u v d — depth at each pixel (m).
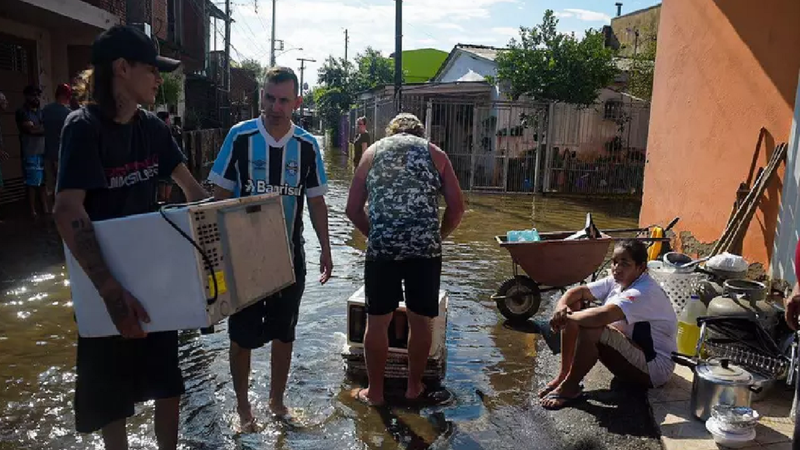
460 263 8.04
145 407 3.88
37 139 9.27
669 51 8.08
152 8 18.02
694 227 7.23
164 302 2.55
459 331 5.56
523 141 16.23
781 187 5.58
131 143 2.75
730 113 6.59
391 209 3.96
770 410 3.85
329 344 5.09
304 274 3.85
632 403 4.07
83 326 2.68
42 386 4.14
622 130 16.03
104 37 2.60
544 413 4.00
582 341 4.01
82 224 2.47
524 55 15.62
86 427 2.80
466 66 20.88
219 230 2.65
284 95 3.60
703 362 3.80
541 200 14.87
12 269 6.71
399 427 3.82
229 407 3.96
